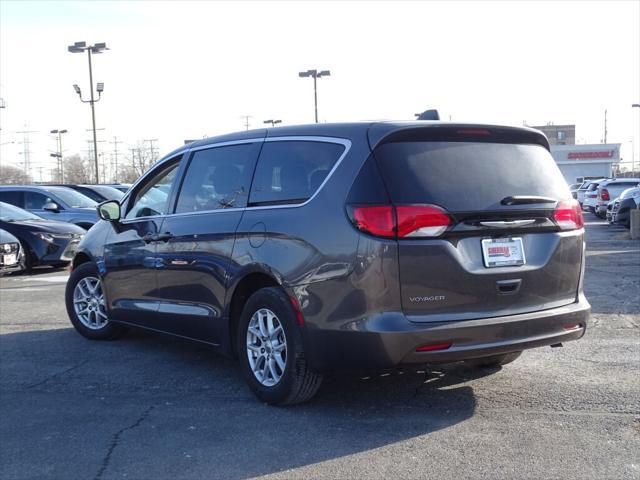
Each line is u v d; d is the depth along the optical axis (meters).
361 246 4.38
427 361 4.39
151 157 77.69
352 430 4.56
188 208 5.92
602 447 4.23
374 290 4.34
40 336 7.49
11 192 17.09
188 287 5.79
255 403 5.13
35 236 13.62
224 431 4.57
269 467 4.02
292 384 4.79
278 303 4.83
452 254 4.43
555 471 3.91
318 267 4.57
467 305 4.48
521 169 4.86
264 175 5.22
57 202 16.84
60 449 4.34
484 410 4.91
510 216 4.64
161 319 6.16
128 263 6.54
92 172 82.81
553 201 4.86
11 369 6.17
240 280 5.20
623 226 24.00
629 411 4.84
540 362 6.09
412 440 4.38
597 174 79.81
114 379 5.82
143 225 6.39
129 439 4.47
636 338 6.94
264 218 5.04
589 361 6.11
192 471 3.99
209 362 6.32
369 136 4.58
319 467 4.00
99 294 7.22
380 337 4.30
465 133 4.73
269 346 5.00
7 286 11.67
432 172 4.52
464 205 4.48
